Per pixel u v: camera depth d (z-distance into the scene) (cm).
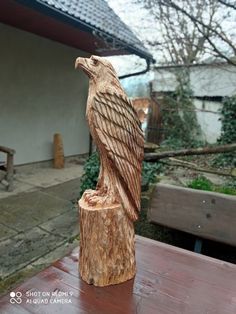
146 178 370
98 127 104
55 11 381
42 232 302
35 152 587
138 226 273
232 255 228
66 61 635
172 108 777
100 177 117
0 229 303
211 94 791
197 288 116
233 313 102
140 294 110
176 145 809
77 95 685
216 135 816
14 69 520
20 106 542
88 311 100
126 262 116
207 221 191
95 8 548
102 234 109
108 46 491
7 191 428
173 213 206
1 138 515
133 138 109
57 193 432
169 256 140
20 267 237
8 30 494
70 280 116
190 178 493
